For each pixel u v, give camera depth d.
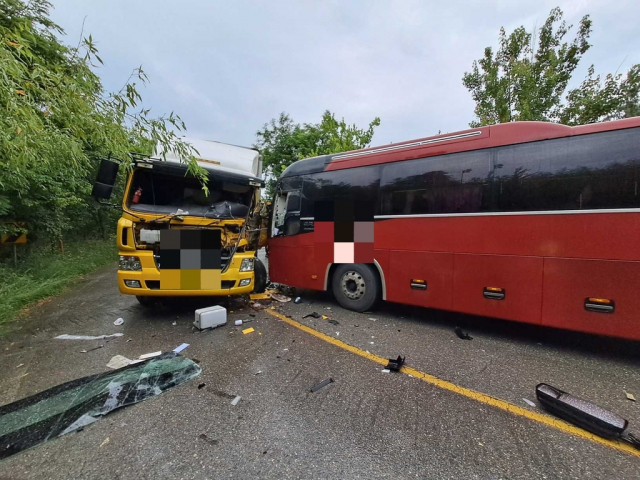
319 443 2.23
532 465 2.03
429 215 4.70
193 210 5.38
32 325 4.91
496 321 5.12
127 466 2.01
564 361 3.62
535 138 3.89
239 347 4.00
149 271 4.75
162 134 3.53
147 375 3.23
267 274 7.36
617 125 3.42
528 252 3.93
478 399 2.81
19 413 2.58
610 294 3.45
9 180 6.70
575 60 13.68
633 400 2.82
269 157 23.14
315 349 3.95
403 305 6.09
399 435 2.32
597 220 3.51
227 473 1.95
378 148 5.29
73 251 12.68
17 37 2.47
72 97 2.82
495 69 14.59
